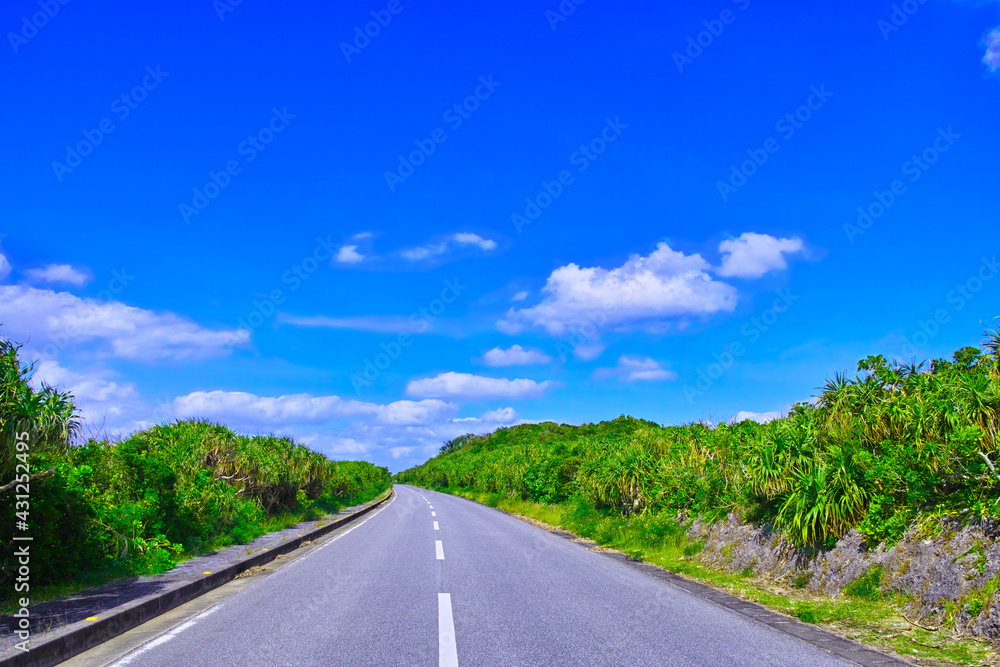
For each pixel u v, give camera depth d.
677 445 16.77
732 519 11.42
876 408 9.19
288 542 13.84
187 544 12.08
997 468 6.67
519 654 5.14
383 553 12.33
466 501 40.56
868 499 8.17
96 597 7.12
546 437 70.69
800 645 5.50
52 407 7.00
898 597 6.72
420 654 5.12
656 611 6.92
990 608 5.50
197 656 5.11
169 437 15.82
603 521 17.09
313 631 5.93
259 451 20.06
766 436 10.80
